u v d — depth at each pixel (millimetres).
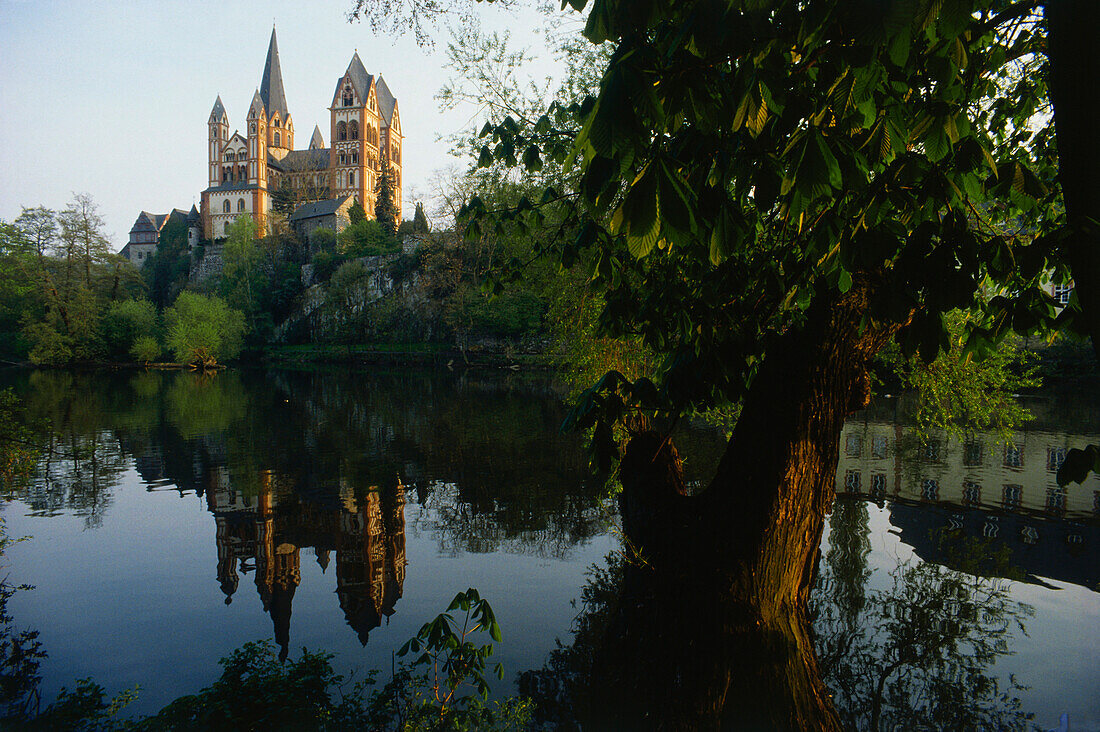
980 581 7352
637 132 1271
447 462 15930
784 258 4070
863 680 5133
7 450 11688
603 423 3447
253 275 84312
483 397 32375
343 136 106250
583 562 8500
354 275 71688
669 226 1290
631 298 4602
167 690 5473
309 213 101938
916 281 2012
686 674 4824
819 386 4613
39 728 4801
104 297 63969
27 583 8281
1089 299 1619
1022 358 11039
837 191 2176
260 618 7043
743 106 1662
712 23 1478
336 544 9844
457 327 59344
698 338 3840
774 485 4773
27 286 55156
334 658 5887
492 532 10102
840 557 8195
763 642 4738
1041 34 2775
